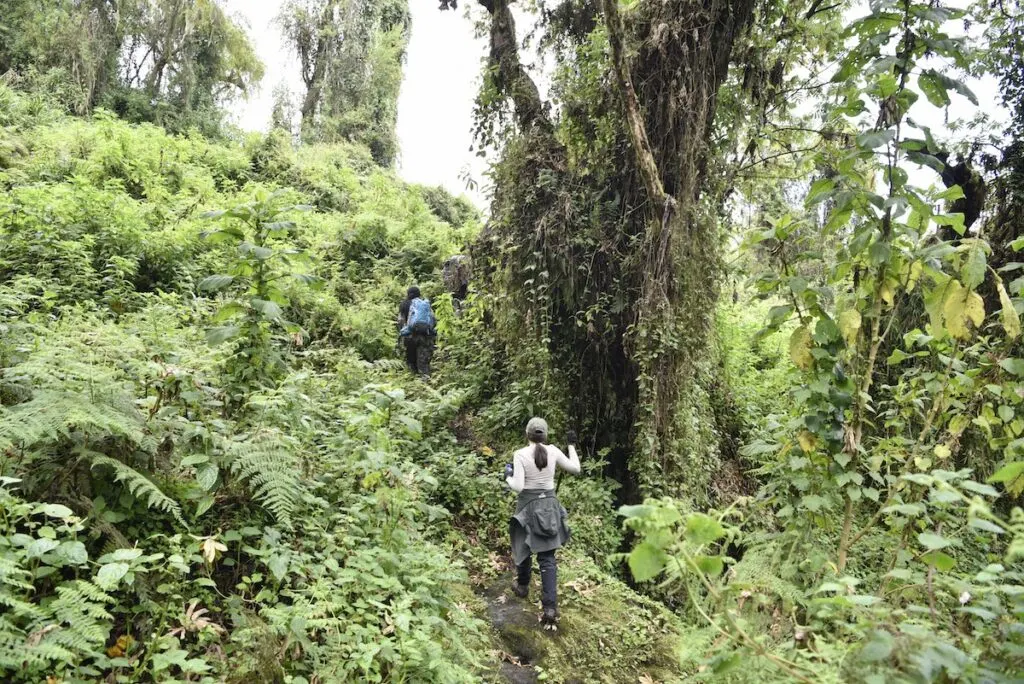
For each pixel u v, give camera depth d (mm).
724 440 8836
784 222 2883
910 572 2244
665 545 1702
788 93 8758
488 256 9172
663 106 7609
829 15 8297
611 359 7879
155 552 3189
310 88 27656
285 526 3592
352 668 2975
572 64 8391
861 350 3100
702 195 7719
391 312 11039
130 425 3225
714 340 8172
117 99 20531
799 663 1841
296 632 2939
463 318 9812
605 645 4738
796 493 2955
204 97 22938
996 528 1661
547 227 8102
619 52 6797
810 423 2709
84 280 7375
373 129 27984
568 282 7973
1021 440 2744
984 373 3016
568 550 6004
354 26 27859
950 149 8625
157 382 3881
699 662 1957
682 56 7512
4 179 10484
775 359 11547
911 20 2691
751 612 2273
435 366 9539
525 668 4293
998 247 8305
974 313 2625
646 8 7809
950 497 1753
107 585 2422
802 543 2678
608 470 7652
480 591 5156
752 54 8172
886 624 1683
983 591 1909
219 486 3631
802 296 2848
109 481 3252
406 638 3176
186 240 9422
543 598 4758
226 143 21516
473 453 6879
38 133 13805
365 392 5012
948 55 2629
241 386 4188
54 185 9961
